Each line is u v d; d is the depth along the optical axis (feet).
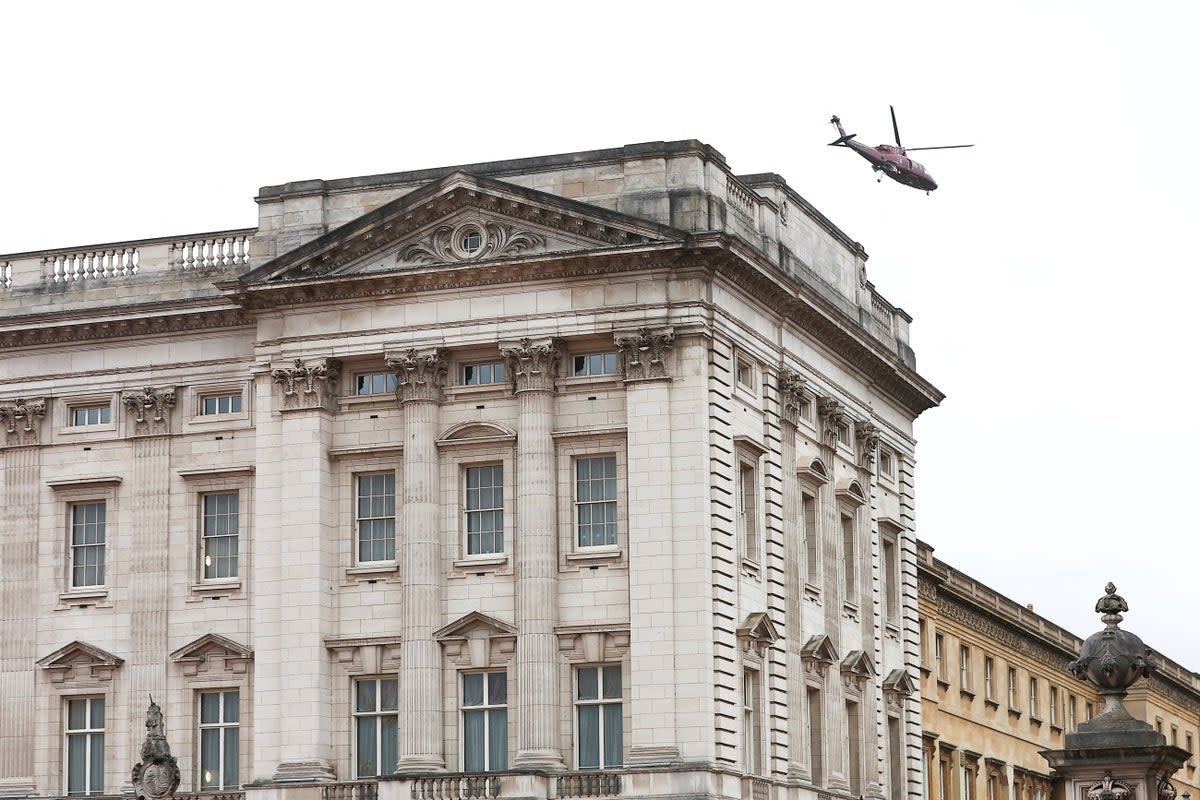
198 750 332.19
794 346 343.67
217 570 337.93
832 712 346.13
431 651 315.17
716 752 302.45
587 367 318.65
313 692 317.63
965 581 490.08
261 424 328.49
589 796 302.45
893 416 392.06
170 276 344.28
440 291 321.93
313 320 327.47
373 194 332.19
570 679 310.45
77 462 345.51
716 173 320.91
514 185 316.40
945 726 457.68
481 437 318.45
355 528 324.60
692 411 309.01
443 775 305.12
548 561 311.27
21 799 336.49
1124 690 172.35
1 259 353.10
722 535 309.63
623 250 310.65
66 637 340.59
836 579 352.49
